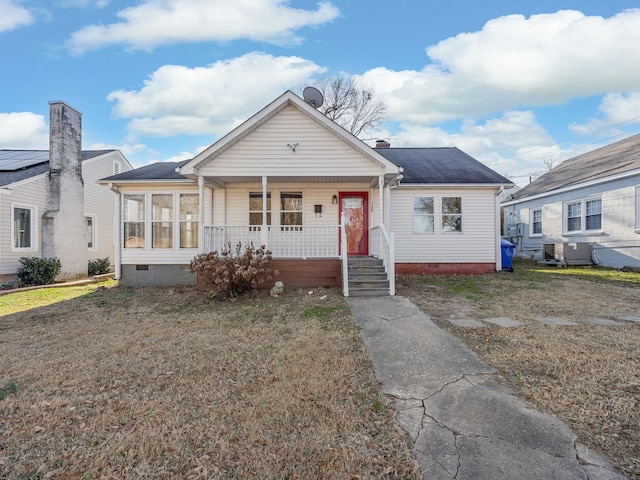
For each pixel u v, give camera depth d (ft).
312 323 19.57
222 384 11.87
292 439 8.66
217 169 30.96
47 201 41.55
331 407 10.18
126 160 63.77
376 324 18.95
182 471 7.62
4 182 40.16
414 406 10.27
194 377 12.48
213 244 31.27
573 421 9.30
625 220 42.60
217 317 21.65
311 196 37.60
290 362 13.76
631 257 41.88
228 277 26.37
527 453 8.00
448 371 12.64
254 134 31.17
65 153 42.37
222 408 10.22
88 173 52.60
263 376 12.48
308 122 31.27
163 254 37.14
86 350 15.61
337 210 37.63
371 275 29.14
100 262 51.37
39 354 15.16
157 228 37.50
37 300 28.68
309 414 9.82
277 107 30.55
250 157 31.09
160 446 8.43
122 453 8.22
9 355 15.05
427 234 40.16
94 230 53.62
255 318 21.13
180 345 16.19
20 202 40.34
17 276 38.88
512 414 9.66
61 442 8.69
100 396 11.01
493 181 39.45
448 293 27.78
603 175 45.16
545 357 13.73
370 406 10.31
